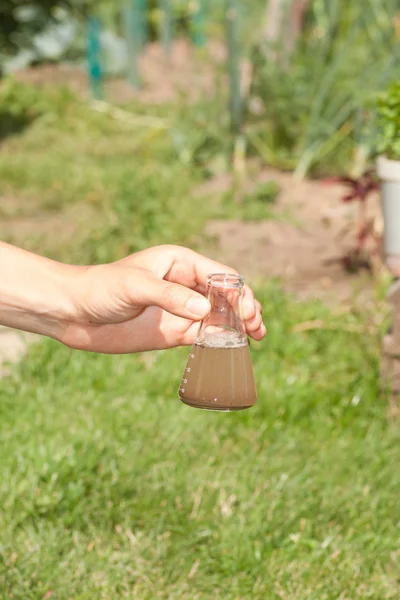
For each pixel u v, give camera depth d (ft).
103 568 12.79
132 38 68.03
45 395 17.56
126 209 31.14
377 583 12.80
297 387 17.97
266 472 15.17
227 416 16.90
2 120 52.90
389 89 18.60
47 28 52.54
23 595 12.13
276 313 22.09
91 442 15.48
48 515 13.78
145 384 18.24
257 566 12.81
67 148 46.98
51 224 33.27
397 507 14.43
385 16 42.57
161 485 14.57
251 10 58.59
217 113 43.09
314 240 30.66
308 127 39.34
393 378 17.56
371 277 25.95
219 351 8.27
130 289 8.29
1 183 38.81
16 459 15.05
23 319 8.91
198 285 9.24
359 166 38.42
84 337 8.98
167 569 12.87
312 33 44.88
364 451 15.90
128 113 56.49
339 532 13.84
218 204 35.04
